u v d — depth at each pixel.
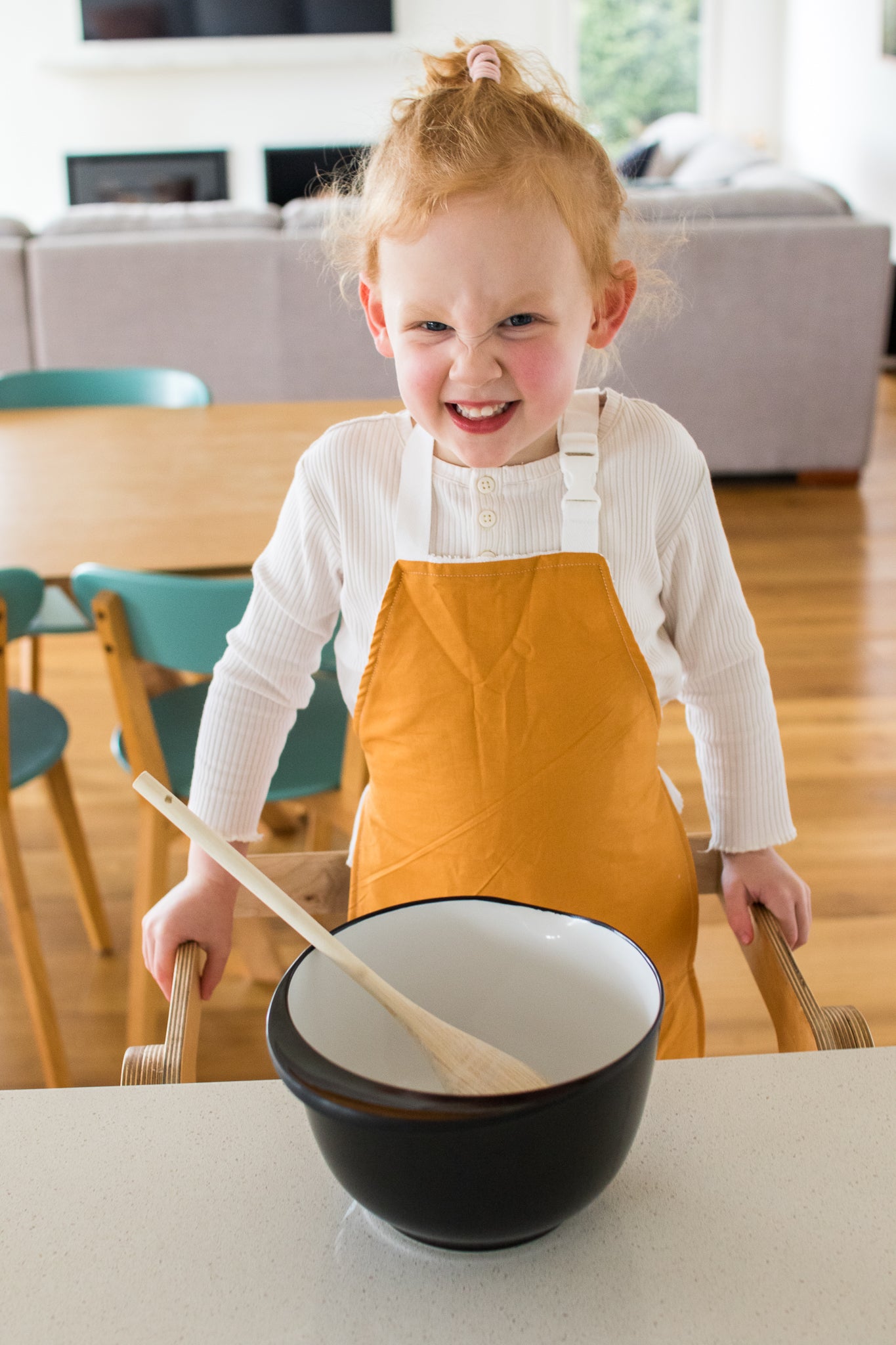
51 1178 0.56
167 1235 0.53
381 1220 0.53
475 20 7.32
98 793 2.38
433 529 0.85
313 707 1.76
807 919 0.89
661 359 3.87
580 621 0.83
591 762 0.84
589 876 0.86
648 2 7.33
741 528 3.71
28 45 7.24
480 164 0.72
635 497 0.85
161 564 1.53
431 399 0.76
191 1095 0.61
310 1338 0.48
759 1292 0.49
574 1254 0.52
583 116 0.88
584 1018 0.61
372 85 7.38
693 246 3.76
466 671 0.84
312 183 7.19
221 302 3.79
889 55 5.57
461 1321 0.49
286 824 2.12
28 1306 0.50
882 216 5.73
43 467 1.97
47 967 1.90
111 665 1.46
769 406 3.96
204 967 0.83
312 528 0.90
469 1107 0.47
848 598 3.18
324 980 0.58
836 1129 0.58
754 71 7.40
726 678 0.91
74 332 3.79
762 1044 1.69
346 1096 0.48
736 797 0.92
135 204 7.46
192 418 2.26
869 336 3.91
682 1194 0.54
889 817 2.22
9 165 7.42
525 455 0.85
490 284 0.72
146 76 7.33
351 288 3.78
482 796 0.85
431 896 0.87
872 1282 0.50
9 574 1.44
